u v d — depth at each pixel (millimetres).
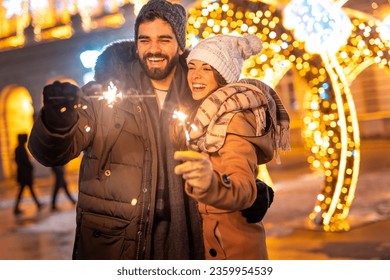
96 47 3209
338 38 7195
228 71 2947
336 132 8148
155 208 2979
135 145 2998
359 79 24094
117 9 24281
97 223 2982
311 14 7191
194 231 2951
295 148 26031
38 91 26031
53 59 25469
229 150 2658
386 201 10281
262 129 2783
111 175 2975
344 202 8258
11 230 10367
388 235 7656
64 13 25891
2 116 26562
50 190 18422
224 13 7191
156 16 3082
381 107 23766
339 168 8203
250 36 3082
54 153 2764
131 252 2938
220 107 2738
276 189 13391
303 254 6926
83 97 2955
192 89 2990
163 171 3016
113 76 3107
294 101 26672
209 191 2316
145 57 3098
